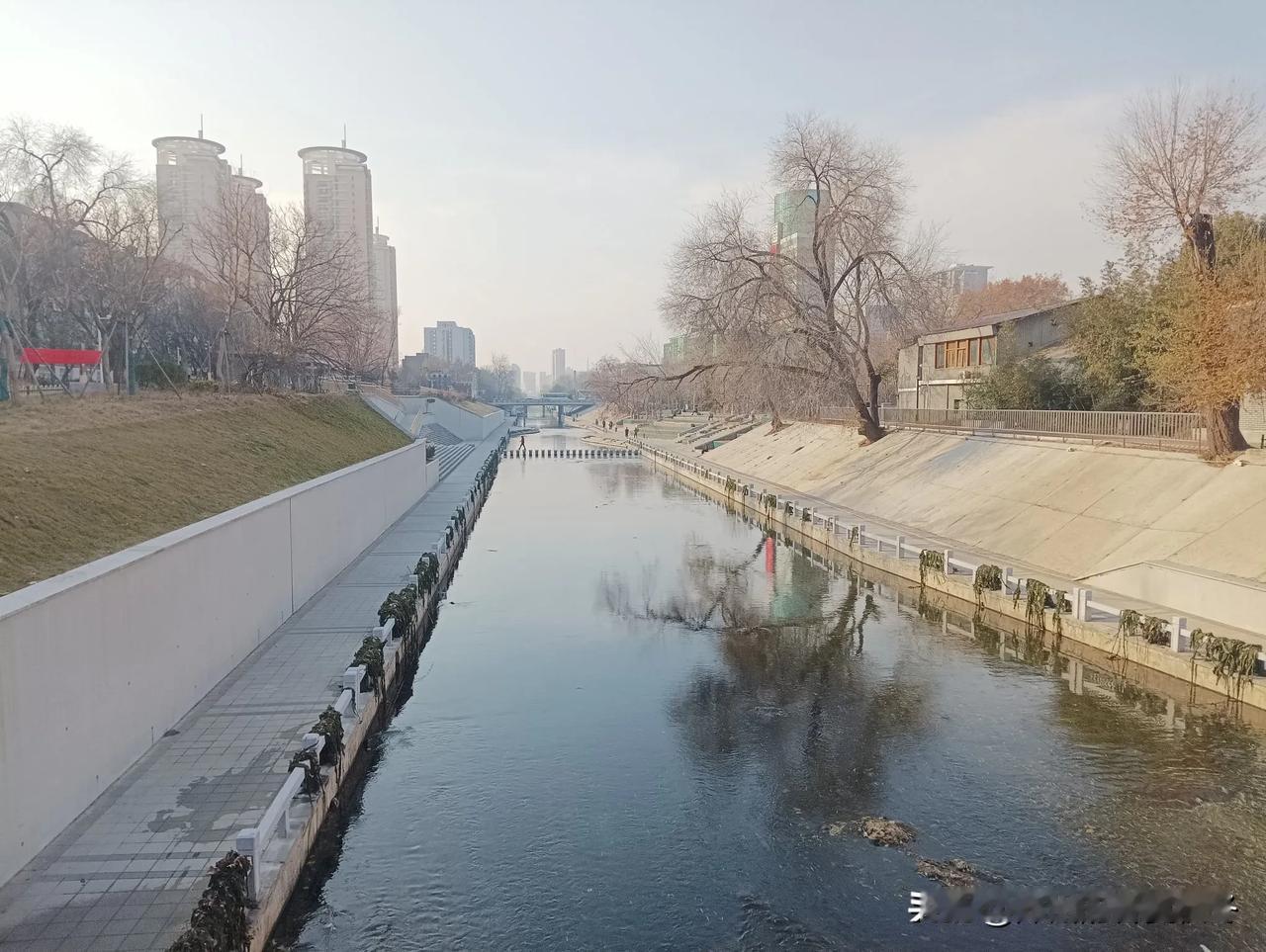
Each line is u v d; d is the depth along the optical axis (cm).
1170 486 2234
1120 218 2425
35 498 1161
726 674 1662
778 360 3947
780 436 5666
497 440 9494
